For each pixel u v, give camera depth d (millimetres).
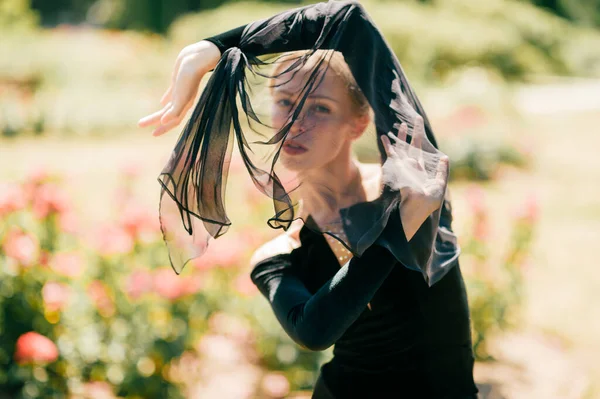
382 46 1615
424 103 13297
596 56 26750
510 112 13148
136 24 32594
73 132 13773
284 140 1497
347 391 1721
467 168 10484
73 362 3738
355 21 1572
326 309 1469
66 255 3785
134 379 3707
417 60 19906
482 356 4590
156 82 17828
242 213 5859
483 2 25516
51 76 16938
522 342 4863
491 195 9484
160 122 1668
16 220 4070
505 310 4809
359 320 1656
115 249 3898
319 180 1575
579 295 5785
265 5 23594
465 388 1697
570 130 14461
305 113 1561
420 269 1500
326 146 1554
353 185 1592
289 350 4172
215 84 1552
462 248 4758
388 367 1669
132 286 3660
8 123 13516
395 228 1475
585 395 4113
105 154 11641
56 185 4410
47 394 3602
